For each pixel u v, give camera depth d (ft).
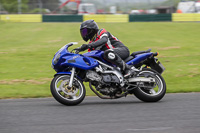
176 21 296.51
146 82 59.41
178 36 200.95
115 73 57.82
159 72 62.54
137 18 298.56
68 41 175.63
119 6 334.65
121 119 45.98
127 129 40.83
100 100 62.59
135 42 173.17
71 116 47.85
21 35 207.82
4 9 343.05
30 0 343.05
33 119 45.98
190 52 142.61
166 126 42.19
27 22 305.73
